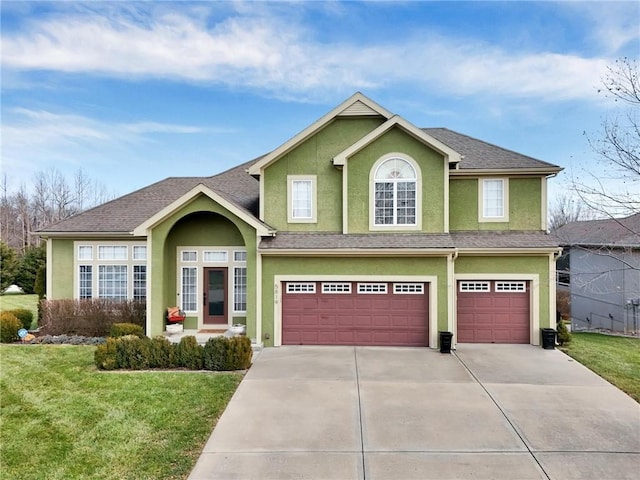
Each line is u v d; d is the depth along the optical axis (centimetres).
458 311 1423
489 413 829
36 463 639
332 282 1392
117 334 1370
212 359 1105
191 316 1545
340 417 812
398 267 1366
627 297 1747
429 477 605
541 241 1409
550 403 880
